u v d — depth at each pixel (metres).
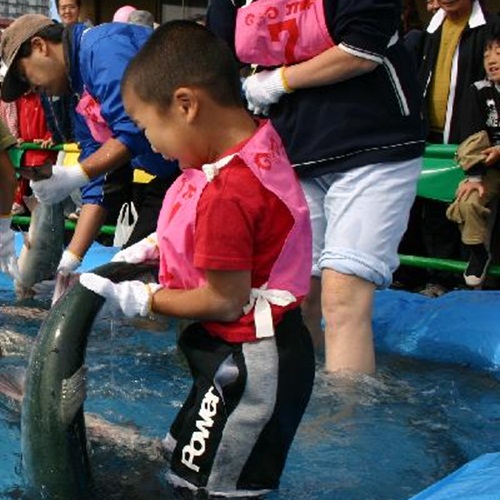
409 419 2.85
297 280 2.10
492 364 3.55
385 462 2.50
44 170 3.38
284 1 3.10
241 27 3.19
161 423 2.74
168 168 3.89
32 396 2.02
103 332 3.86
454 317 3.88
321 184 3.29
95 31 3.65
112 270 2.13
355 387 3.03
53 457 2.02
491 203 4.55
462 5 4.91
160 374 3.29
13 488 2.16
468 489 1.80
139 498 2.16
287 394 2.07
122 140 3.48
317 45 3.08
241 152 2.02
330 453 2.54
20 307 4.39
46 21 3.72
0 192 3.82
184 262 2.09
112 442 2.45
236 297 2.01
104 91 3.51
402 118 3.13
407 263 4.85
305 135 3.19
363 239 3.12
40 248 4.41
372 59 3.00
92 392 3.05
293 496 2.25
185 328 2.18
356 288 3.11
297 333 2.12
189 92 2.02
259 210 2.01
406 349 3.77
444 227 5.09
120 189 4.18
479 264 4.51
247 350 2.05
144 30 3.70
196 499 2.12
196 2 9.47
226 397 2.07
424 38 5.14
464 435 2.74
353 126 3.12
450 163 4.68
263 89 3.20
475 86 4.58
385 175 3.12
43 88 3.79
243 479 2.11
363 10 2.95
